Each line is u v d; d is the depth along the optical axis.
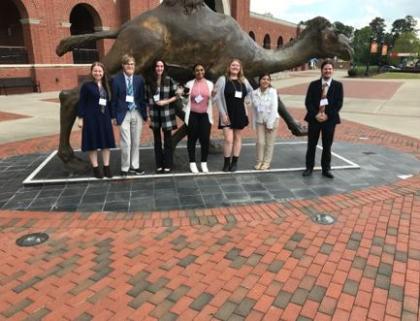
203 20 5.54
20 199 4.79
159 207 4.51
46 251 3.54
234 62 5.30
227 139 5.55
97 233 3.88
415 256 3.42
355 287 2.96
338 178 5.59
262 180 5.45
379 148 7.67
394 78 34.66
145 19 5.36
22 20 19.58
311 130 5.48
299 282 3.03
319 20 6.10
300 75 39.69
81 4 22.14
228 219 4.18
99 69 4.89
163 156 5.67
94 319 2.62
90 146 5.08
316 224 4.06
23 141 8.39
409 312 2.69
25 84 19.69
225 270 3.20
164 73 5.34
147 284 3.01
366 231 3.90
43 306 2.76
